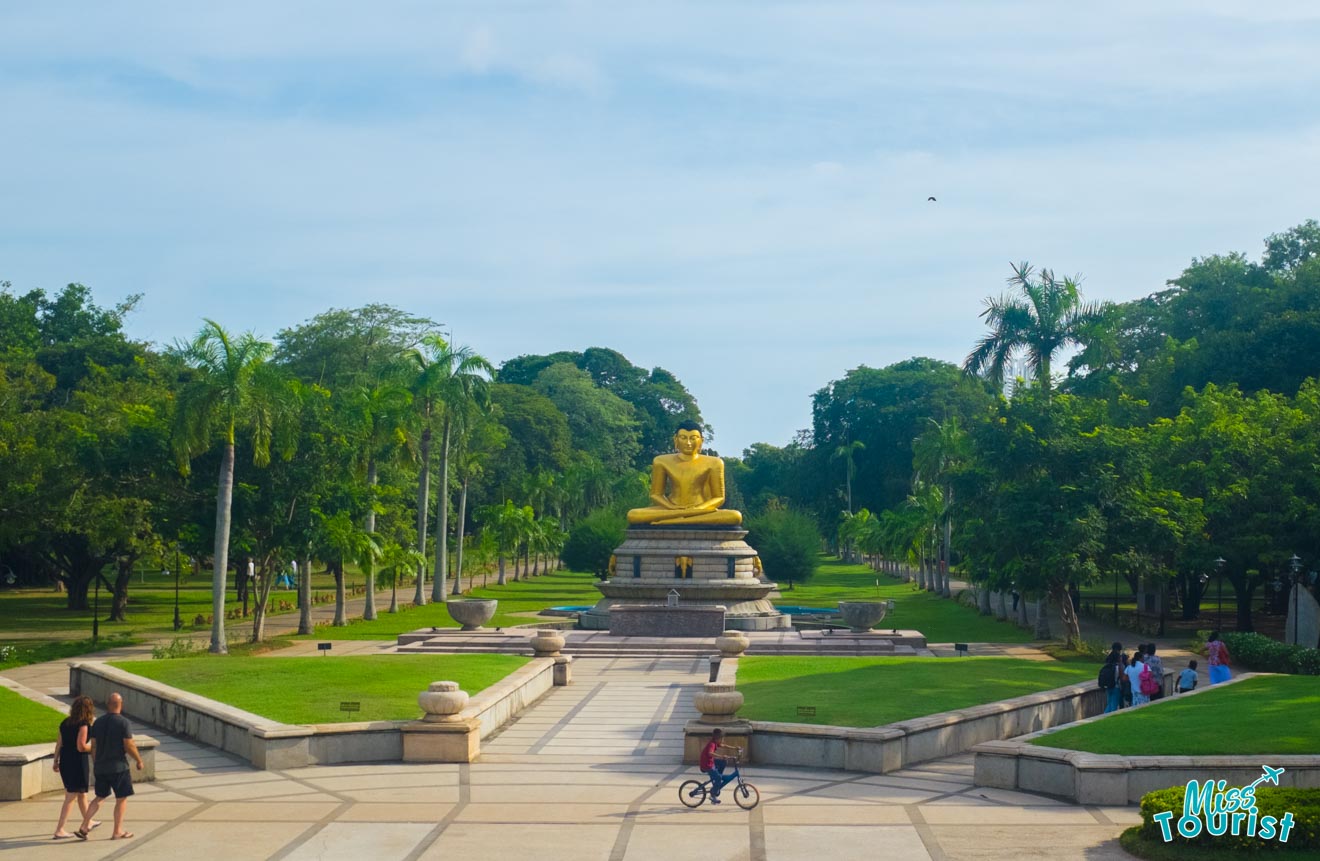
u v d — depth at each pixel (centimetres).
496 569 14062
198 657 4603
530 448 13288
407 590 10462
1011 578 5359
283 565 6103
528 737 3172
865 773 2739
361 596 9544
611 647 5134
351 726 2855
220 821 2297
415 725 2862
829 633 5672
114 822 2200
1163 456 6231
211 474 5600
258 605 5719
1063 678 3975
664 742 3108
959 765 2853
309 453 5684
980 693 3559
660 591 6216
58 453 6347
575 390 15912
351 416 6544
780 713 3175
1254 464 6003
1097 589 10381
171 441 5078
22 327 10400
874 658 4750
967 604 8556
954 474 5759
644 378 19675
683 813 2345
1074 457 5397
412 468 7512
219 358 5075
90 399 7450
